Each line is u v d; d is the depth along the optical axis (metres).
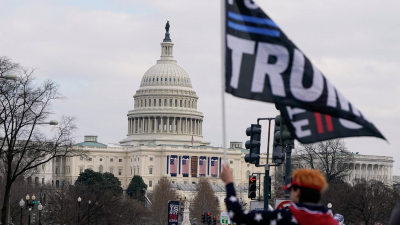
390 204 120.38
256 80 14.38
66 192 154.75
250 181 41.38
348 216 118.94
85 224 125.38
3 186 131.75
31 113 74.75
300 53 14.48
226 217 73.12
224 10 14.57
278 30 14.52
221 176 13.76
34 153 80.75
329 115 14.38
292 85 14.39
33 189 171.75
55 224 139.62
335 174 155.50
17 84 73.50
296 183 13.20
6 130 73.44
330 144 157.88
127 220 161.88
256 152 37.72
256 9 14.56
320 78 14.45
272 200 132.62
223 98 14.34
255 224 13.07
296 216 12.88
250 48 14.46
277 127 33.84
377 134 14.32
